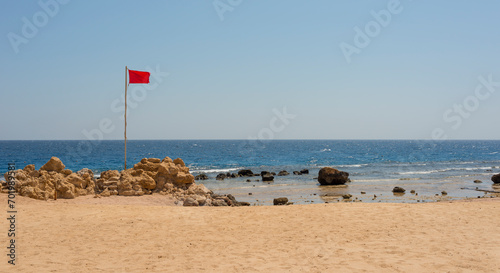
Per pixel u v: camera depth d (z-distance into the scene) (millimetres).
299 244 8820
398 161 69500
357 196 24344
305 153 101750
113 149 121250
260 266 7156
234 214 12828
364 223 11070
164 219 11914
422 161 69125
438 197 23531
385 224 10883
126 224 11078
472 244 8477
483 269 6707
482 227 10312
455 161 68500
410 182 33000
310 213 12797
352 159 76000
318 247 8500
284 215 12562
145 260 7617
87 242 9008
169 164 18812
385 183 32312
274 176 39750
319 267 7008
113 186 16953
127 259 7676
